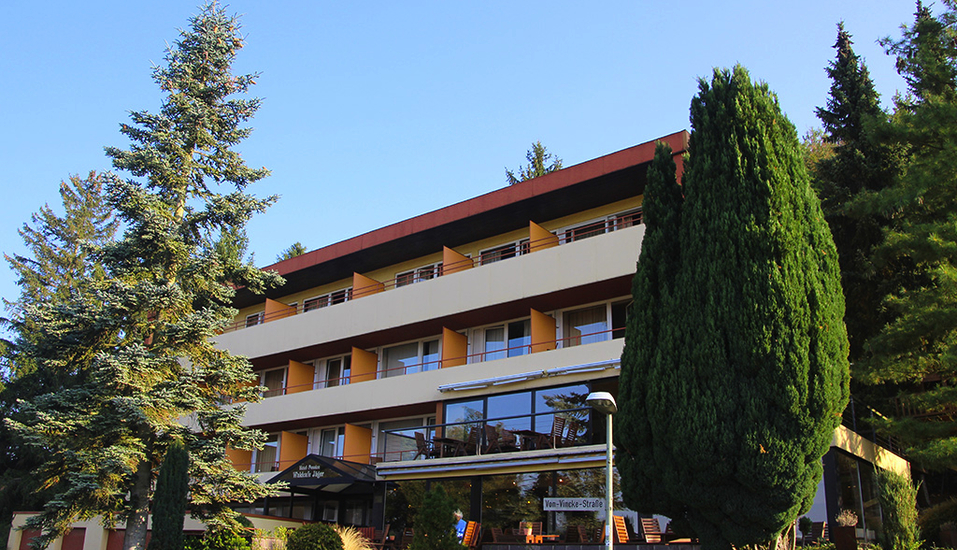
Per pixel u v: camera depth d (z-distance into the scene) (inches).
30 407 713.0
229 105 866.1
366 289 1148.5
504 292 903.7
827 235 495.5
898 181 799.1
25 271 1652.3
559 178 906.1
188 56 872.9
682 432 463.5
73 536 1138.7
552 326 922.7
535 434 761.6
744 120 515.8
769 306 455.8
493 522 759.1
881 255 777.6
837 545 566.9
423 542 586.9
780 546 469.1
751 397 449.1
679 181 815.7
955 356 628.7
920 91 936.3
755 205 486.6
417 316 987.3
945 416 900.6
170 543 652.7
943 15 809.5
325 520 1007.0
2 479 1480.1
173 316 793.6
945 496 976.9
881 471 609.0
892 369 735.1
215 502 759.1
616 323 871.7
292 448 1125.7
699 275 493.4
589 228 941.8
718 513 459.8
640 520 649.6
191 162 837.2
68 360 782.5
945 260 716.7
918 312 694.5
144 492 733.3
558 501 721.6
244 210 838.5
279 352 1162.6
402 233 1058.7
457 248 1079.6
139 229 784.3
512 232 1021.2
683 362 479.8
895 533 570.6
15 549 1213.7
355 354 1089.4
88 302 758.5
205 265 793.6
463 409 906.1
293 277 1227.9
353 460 1026.1
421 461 826.8
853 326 986.7
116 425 711.1
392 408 985.5
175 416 754.8
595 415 786.2
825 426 449.1
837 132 1078.4
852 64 1095.0
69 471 723.4
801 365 446.3
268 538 801.6
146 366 722.8
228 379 788.6
